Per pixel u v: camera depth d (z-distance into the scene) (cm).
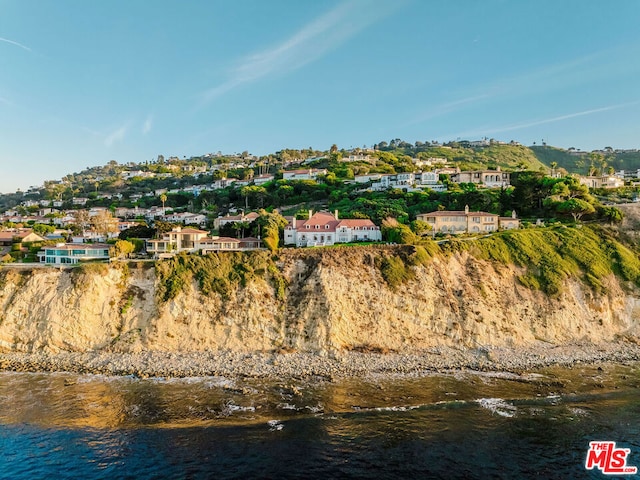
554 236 8781
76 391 5103
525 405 4819
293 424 4369
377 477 3594
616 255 8319
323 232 9375
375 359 6112
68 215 17462
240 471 3653
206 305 6725
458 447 4009
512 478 3600
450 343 6575
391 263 7406
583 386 5341
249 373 5641
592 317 7281
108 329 6488
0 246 10462
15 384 5297
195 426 4325
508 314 7056
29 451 3928
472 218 10144
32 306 6631
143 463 3753
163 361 5950
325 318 6550
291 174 18450
